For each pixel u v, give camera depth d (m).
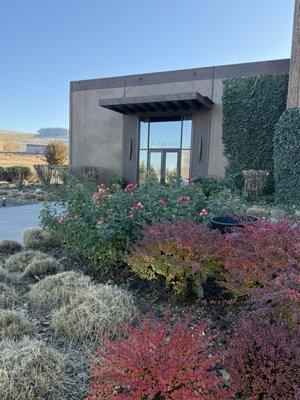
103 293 2.66
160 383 1.42
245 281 2.42
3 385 1.69
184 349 1.57
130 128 14.87
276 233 2.66
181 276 2.85
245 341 1.78
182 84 13.59
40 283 3.01
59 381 1.84
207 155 13.24
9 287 3.05
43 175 15.40
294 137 10.07
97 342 2.25
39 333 2.38
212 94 13.05
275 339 1.73
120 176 15.16
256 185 11.38
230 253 2.66
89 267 3.78
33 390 1.72
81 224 3.67
